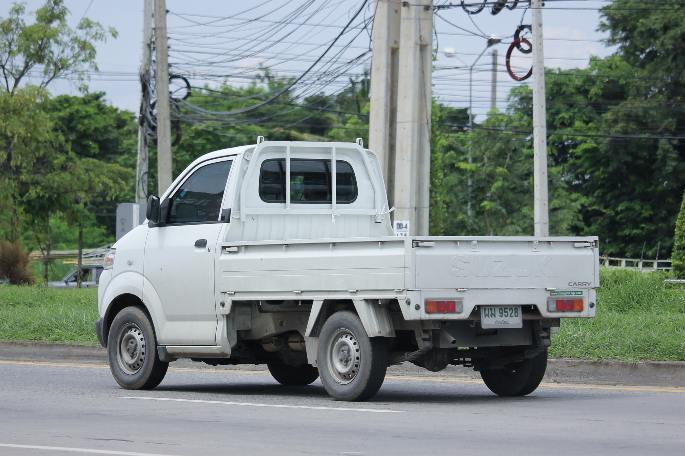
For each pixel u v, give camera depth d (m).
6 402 26.00
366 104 151.00
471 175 135.62
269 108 157.62
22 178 99.38
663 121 136.62
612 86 148.38
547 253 25.53
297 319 27.45
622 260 121.12
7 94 96.25
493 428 20.86
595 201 146.75
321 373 25.92
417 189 44.22
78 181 101.62
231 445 18.78
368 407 24.53
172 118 77.31
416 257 24.14
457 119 157.50
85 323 43.78
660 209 142.25
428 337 24.86
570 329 34.53
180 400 26.41
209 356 28.36
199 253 28.41
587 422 21.75
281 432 20.42
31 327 43.88
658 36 138.00
